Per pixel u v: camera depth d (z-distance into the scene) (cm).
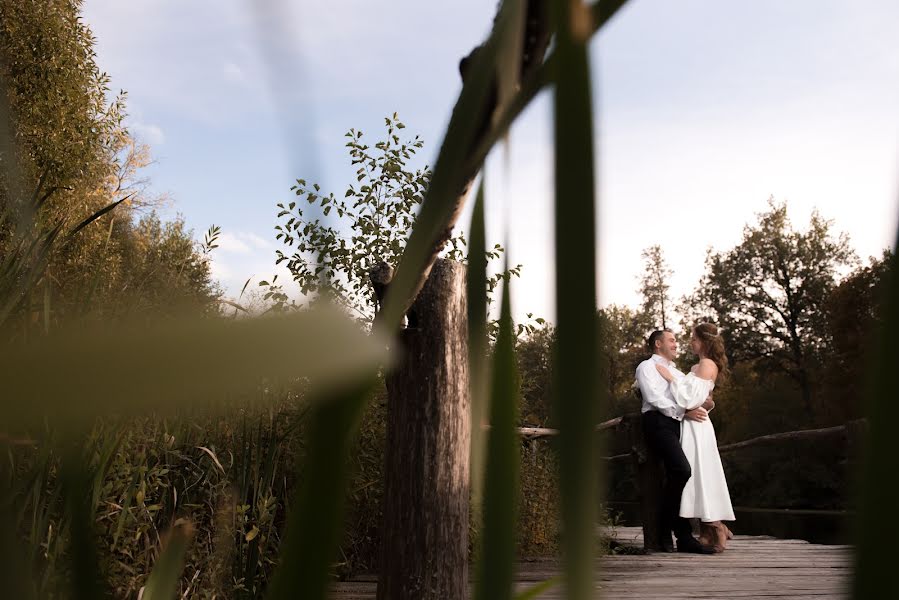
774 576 500
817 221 4006
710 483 627
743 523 2397
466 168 15
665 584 459
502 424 18
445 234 19
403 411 177
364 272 412
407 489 175
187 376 7
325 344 8
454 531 175
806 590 441
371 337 9
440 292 180
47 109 509
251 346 7
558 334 11
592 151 11
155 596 28
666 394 620
